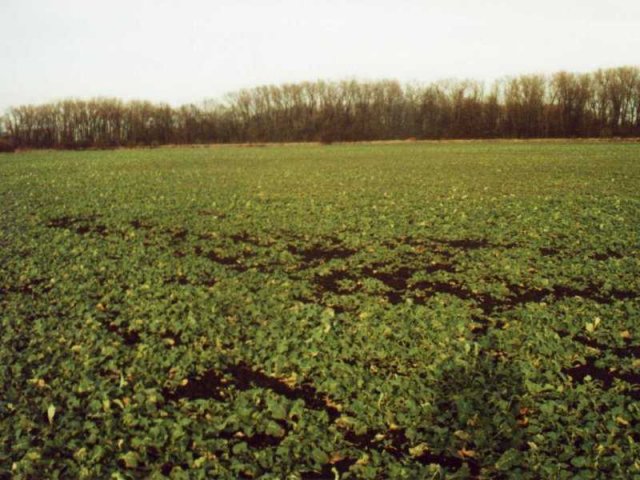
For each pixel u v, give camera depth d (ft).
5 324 31.04
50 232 57.41
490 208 66.08
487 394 22.30
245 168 133.59
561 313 31.42
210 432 20.48
